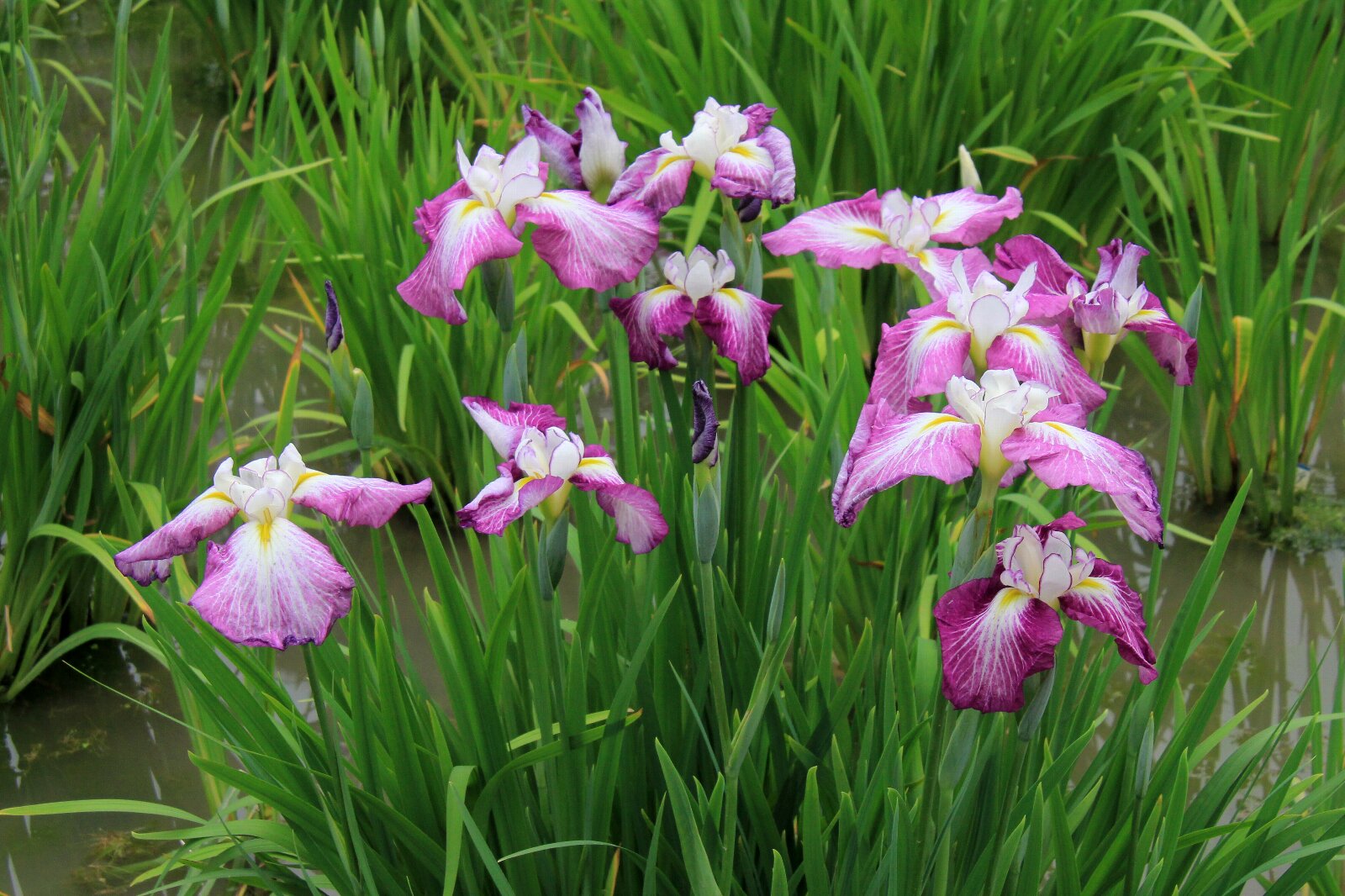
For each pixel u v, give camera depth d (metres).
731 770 1.72
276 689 1.82
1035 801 1.72
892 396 1.71
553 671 1.76
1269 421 2.44
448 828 1.71
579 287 1.75
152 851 2.07
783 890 1.73
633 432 1.91
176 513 2.24
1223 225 2.52
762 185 1.79
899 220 1.90
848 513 1.63
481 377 2.40
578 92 2.97
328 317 1.78
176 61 4.28
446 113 3.91
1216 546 1.79
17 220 2.28
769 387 2.76
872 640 1.92
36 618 2.22
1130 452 1.62
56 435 2.17
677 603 1.85
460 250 1.73
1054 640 1.60
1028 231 2.90
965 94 2.62
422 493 1.69
